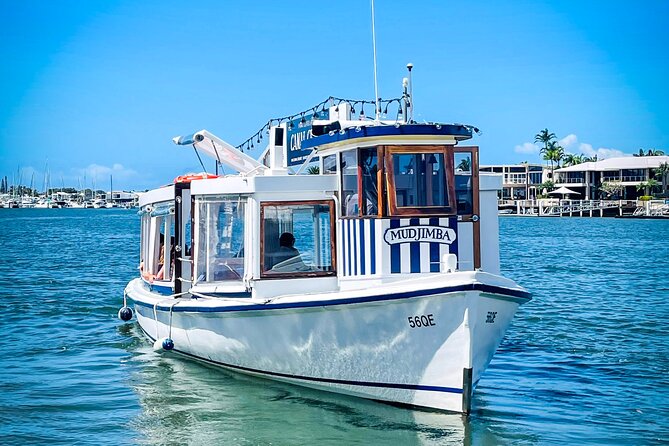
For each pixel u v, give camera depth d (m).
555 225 106.62
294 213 12.39
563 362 15.41
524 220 130.88
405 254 11.41
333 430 10.91
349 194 12.11
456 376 10.92
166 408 12.02
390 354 11.34
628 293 26.81
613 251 50.69
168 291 15.01
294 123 14.48
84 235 72.88
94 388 13.30
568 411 12.01
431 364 11.08
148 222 17.28
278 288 12.30
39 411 11.99
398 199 11.43
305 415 11.55
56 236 70.75
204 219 13.09
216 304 12.70
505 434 10.84
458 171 12.12
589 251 50.72
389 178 11.38
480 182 12.46
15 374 14.41
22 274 32.84
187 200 14.07
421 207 11.47
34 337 18.16
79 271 34.44
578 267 38.00
